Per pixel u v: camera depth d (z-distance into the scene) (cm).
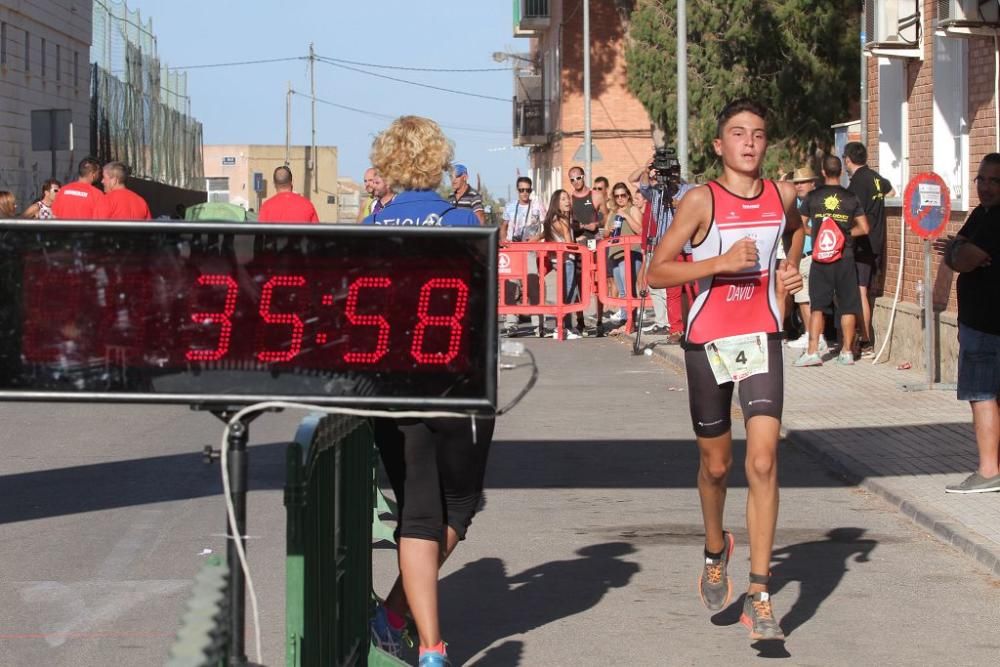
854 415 1477
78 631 744
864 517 1030
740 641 732
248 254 386
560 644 725
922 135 1933
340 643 582
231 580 406
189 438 1421
